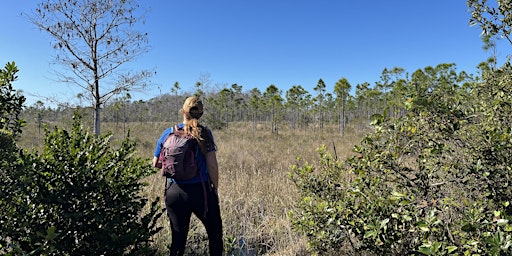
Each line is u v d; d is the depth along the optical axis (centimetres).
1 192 203
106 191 246
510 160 214
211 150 267
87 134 279
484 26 294
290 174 336
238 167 941
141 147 1389
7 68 223
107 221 241
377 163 241
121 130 2712
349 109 3847
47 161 244
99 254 230
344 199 295
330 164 324
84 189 236
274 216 464
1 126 221
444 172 241
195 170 257
